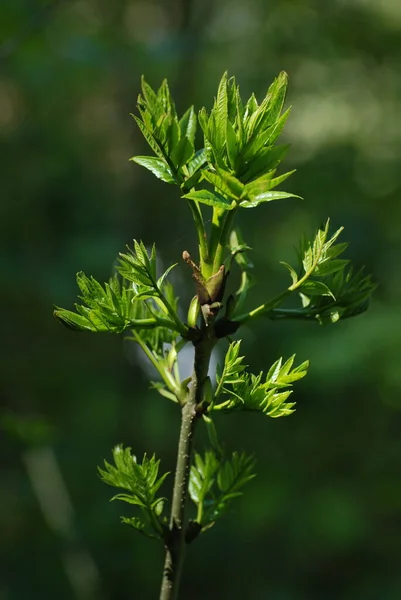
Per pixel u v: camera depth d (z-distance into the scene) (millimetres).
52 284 5324
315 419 6145
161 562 5492
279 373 933
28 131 6219
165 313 1091
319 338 5586
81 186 6066
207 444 5906
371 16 6648
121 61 5176
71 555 5312
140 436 5918
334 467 6145
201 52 5770
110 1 6844
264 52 6902
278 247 6367
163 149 935
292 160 6820
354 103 7059
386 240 6137
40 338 6121
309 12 6758
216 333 995
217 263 981
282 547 5918
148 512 1013
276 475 5957
